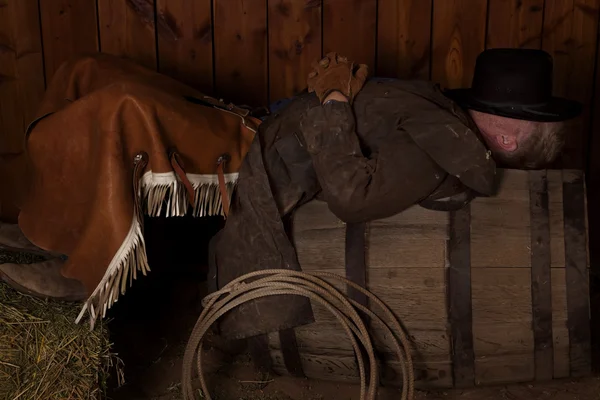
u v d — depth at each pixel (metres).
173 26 3.26
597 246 3.48
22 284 2.08
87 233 2.03
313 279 2.21
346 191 2.06
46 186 2.11
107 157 2.00
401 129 2.12
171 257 3.35
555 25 3.34
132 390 2.35
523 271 2.25
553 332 2.29
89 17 3.21
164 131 2.10
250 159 2.26
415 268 2.23
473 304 2.24
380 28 3.31
